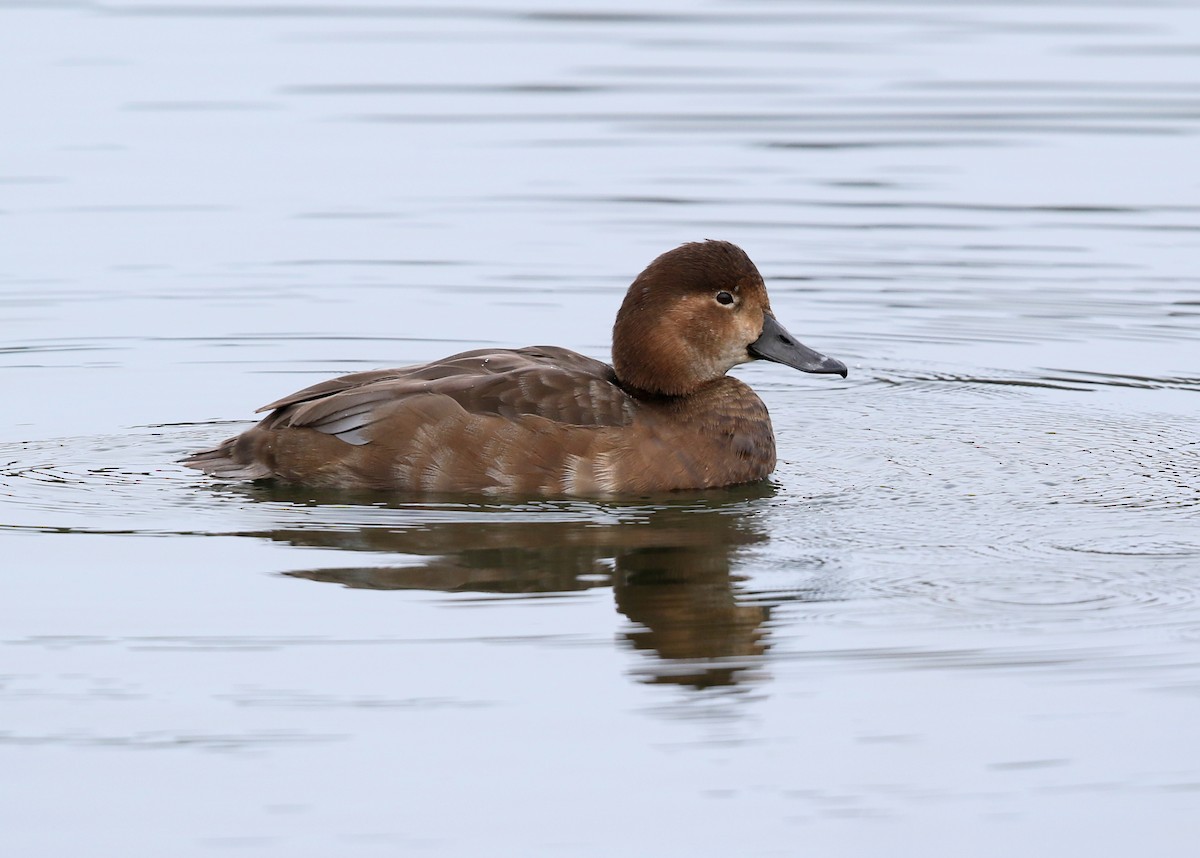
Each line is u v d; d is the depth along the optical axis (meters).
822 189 20.02
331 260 17.86
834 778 7.96
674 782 7.90
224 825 7.56
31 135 21.75
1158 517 11.08
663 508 11.22
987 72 24.52
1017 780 7.96
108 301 16.59
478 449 11.26
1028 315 16.42
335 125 22.36
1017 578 10.02
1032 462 12.39
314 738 8.21
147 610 9.49
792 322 16.34
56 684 8.65
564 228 18.81
